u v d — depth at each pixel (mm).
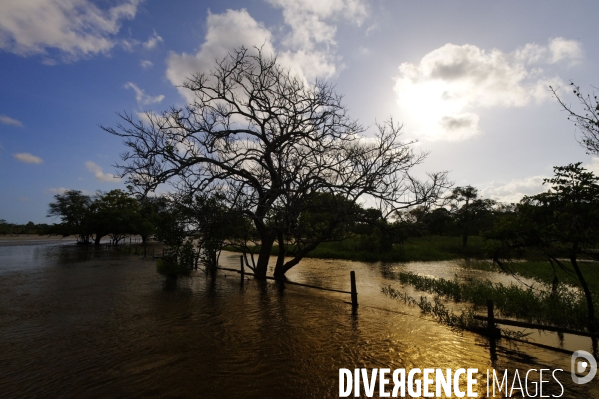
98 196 51312
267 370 6879
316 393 6000
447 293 14227
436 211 16188
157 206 17344
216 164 14602
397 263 26766
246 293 14703
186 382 6320
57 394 5863
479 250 35281
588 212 8227
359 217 15828
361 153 15000
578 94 8617
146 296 14008
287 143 15117
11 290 15188
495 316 11031
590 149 8586
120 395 5840
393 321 10406
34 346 8109
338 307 12172
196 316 10859
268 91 15336
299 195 15078
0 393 5875
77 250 41000
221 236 18734
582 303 10539
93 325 9820
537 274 19203
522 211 9750
